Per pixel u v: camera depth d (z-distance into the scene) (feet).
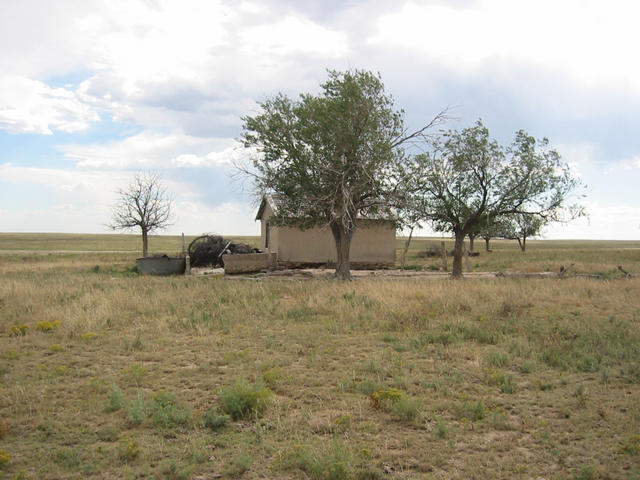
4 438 18.60
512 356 30.35
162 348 32.40
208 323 39.45
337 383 25.14
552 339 34.17
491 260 136.67
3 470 16.11
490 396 23.36
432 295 52.01
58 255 161.07
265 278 76.84
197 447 17.57
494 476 15.84
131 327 38.88
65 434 18.98
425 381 25.02
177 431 19.26
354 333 37.06
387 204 71.20
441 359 29.91
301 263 97.40
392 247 101.14
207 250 103.65
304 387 24.53
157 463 16.70
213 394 23.54
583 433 19.16
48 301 48.85
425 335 35.42
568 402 22.47
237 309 45.93
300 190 71.97
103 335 36.04
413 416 20.42
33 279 70.79
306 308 45.98
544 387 24.67
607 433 19.16
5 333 36.76
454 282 65.41
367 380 24.82
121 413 21.04
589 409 21.52
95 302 47.24
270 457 17.08
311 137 69.77
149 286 61.98
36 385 24.71
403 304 47.65
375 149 68.74
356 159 69.26
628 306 48.91
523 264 116.26
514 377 26.55
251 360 29.48
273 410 21.22
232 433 19.03
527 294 54.85
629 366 27.73
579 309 47.85
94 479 15.64
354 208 70.38
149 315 43.68
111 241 312.50
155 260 87.25
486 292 55.11
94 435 18.89
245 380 23.77
